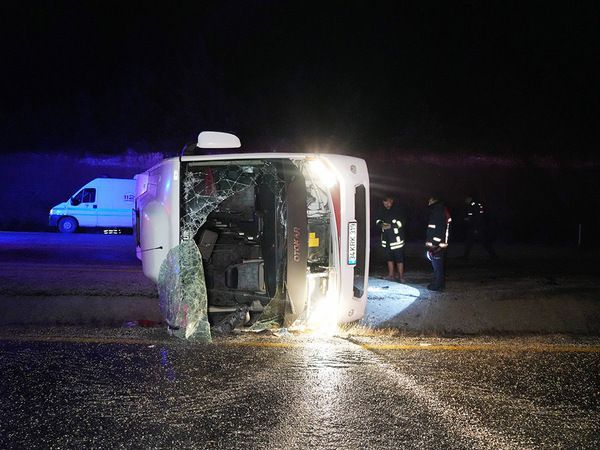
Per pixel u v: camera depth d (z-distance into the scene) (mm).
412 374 6246
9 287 11078
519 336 9047
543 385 5973
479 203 16344
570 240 24141
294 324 7633
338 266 7402
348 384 5891
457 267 15258
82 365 6387
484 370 6441
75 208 23797
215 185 7949
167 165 7551
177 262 7305
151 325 9594
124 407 5238
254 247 7887
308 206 7715
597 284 12633
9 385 5758
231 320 7602
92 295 10570
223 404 5324
